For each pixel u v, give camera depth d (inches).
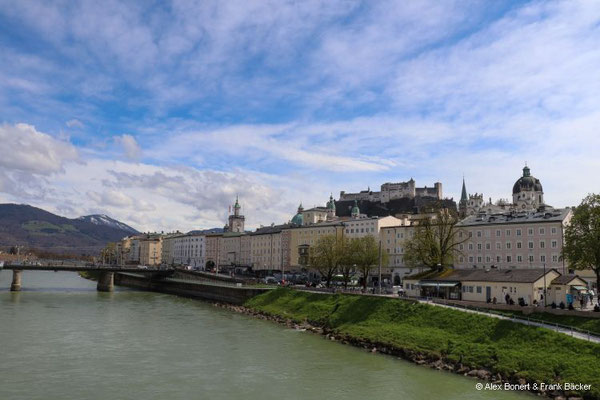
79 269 6565.0
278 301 4520.2
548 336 2357.3
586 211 3179.1
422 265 5019.7
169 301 5580.7
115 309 4505.4
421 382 2114.9
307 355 2608.3
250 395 1936.5
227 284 5767.7
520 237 5285.4
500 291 3331.7
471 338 2578.7
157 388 2001.7
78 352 2583.7
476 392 1982.0
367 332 3009.4
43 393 1905.8
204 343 2898.6
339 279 5994.1
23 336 2974.9
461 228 5708.7
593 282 4394.7
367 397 1920.5
